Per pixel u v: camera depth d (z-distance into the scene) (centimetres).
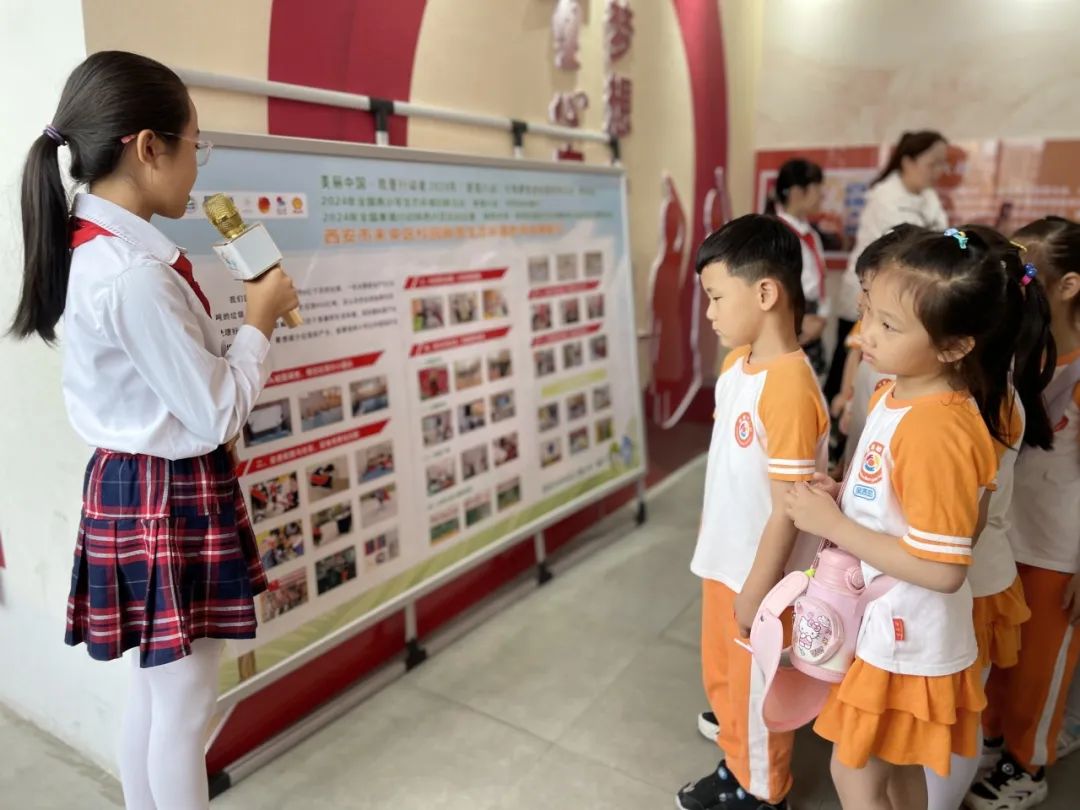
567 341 270
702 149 386
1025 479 161
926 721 116
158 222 151
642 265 340
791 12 430
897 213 364
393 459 207
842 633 118
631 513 332
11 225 161
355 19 194
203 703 133
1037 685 165
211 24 162
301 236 179
